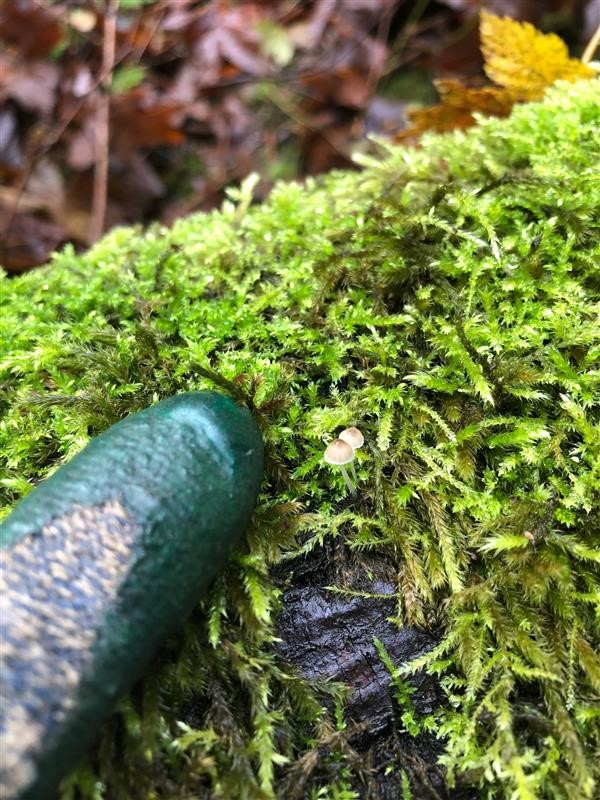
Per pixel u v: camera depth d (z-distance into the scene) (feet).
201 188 0.93
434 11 0.89
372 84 0.90
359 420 0.35
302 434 0.35
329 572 0.32
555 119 0.45
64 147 0.90
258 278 0.41
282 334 0.38
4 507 0.32
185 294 0.41
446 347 0.36
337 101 0.92
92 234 0.85
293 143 0.94
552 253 0.38
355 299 0.39
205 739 0.26
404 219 0.40
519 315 0.37
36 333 0.40
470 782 0.27
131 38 0.90
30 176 0.88
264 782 0.26
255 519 0.31
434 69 0.88
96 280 0.43
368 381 0.36
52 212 0.87
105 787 0.25
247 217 0.47
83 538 0.24
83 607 0.22
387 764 0.29
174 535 0.25
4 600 0.22
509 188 0.42
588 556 0.30
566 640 0.29
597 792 0.27
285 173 0.93
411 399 0.35
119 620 0.23
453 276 0.39
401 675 0.30
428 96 0.89
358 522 0.32
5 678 0.21
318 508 0.33
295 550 0.32
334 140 0.92
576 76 0.53
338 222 0.43
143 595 0.23
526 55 0.53
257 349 0.39
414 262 0.39
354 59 0.90
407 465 0.34
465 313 0.37
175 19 0.91
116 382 0.37
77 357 0.37
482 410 0.35
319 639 0.30
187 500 0.25
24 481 0.33
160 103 0.88
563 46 0.52
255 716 0.27
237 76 0.93
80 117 0.88
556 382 0.34
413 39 0.90
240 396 0.34
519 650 0.29
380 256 0.39
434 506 0.33
